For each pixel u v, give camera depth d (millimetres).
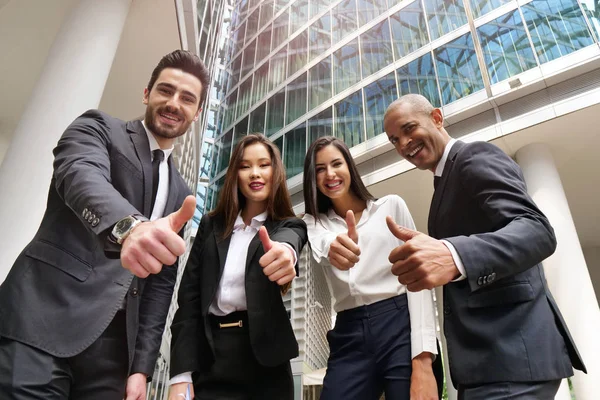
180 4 5141
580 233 11000
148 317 1821
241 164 2080
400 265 1136
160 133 1840
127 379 1620
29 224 2980
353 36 13328
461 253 1146
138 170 1622
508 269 1191
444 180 1631
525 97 7891
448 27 10156
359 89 12016
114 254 920
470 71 8977
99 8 4234
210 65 10492
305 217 2363
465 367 1343
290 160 13477
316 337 11617
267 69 17703
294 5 17547
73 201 1061
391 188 9609
